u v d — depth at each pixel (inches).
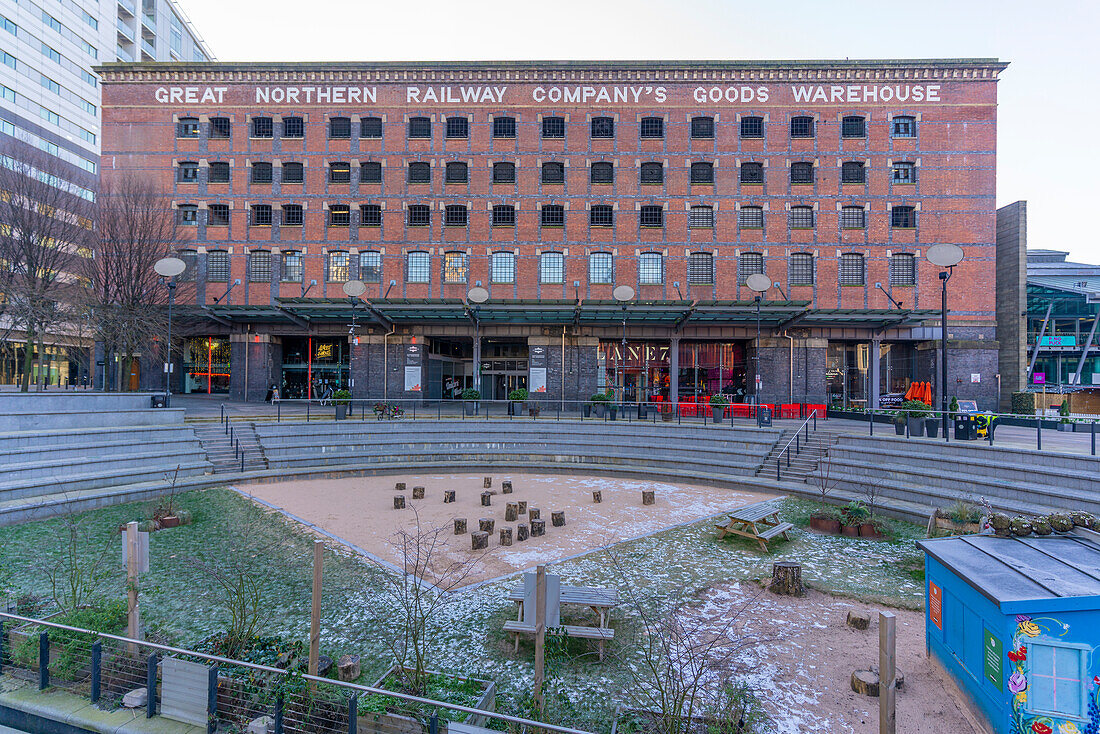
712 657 243.6
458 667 238.8
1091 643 174.6
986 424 591.8
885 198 1152.2
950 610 220.8
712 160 1178.6
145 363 1240.2
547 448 759.1
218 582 301.9
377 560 370.3
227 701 197.0
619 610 297.6
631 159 1186.0
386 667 235.6
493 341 1321.4
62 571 339.9
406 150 1194.0
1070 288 1375.5
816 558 384.8
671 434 766.5
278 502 529.7
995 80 1136.2
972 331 1124.5
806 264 1168.2
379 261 1189.7
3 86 1948.8
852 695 216.4
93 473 528.7
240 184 1189.7
